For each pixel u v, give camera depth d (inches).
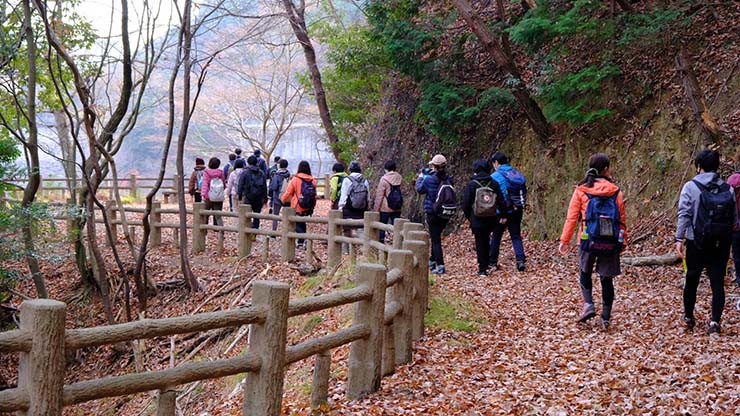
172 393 153.9
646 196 466.9
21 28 391.5
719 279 262.2
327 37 900.6
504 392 211.9
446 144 652.1
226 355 356.2
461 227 609.6
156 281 471.8
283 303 173.3
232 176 631.8
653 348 254.4
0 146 367.6
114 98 964.6
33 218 380.8
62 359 130.0
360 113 880.3
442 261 418.3
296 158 1827.0
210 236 603.2
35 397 126.7
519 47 621.3
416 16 631.2
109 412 361.4
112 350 412.8
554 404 199.5
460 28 645.3
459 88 581.9
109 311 419.2
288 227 465.1
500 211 406.0
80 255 484.7
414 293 265.1
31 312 127.3
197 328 155.2
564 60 544.4
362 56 761.6
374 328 211.5
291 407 218.4
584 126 527.2
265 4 519.8
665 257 403.2
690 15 505.0
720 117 446.0
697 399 195.6
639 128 491.2
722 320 290.0
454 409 196.7
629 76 509.7
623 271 403.5
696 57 484.4
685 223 259.0
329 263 431.8
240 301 412.2
